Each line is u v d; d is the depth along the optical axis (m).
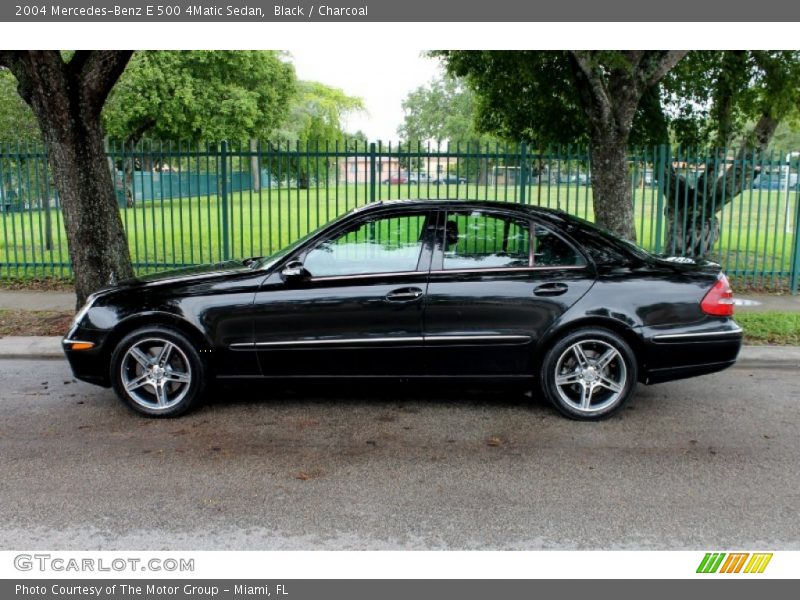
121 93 25.95
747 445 5.26
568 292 5.58
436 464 4.89
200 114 31.72
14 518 4.10
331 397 6.39
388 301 5.59
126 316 5.73
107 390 6.67
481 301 5.58
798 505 4.27
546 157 11.46
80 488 4.51
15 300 10.44
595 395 5.81
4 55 8.63
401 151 11.48
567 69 13.50
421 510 4.20
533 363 5.70
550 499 4.34
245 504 4.28
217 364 5.76
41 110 8.61
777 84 13.20
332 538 3.88
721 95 14.08
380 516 4.12
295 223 22.94
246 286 5.71
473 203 5.77
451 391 6.55
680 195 13.61
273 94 34.50
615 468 4.82
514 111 14.96
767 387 6.80
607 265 5.67
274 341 5.67
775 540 3.85
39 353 7.86
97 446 5.23
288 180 11.84
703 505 4.26
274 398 6.37
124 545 3.81
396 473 4.73
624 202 9.56
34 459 4.99
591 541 3.84
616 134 9.45
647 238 18.28
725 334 5.61
